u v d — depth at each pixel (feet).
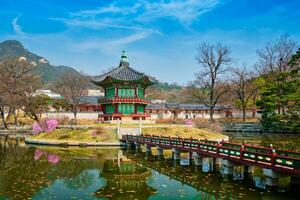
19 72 288.10
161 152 118.32
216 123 242.99
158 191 67.72
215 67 273.54
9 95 275.39
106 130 171.83
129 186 72.84
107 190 69.00
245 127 259.19
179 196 63.87
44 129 192.24
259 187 68.49
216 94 309.01
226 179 77.30
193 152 96.12
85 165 102.47
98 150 142.92
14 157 121.39
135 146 142.92
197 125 220.43
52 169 95.20
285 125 217.36
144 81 218.38
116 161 110.83
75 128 182.09
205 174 84.28
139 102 214.69
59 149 147.23
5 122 285.64
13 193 66.23
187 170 90.89
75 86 330.75
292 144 156.76
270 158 65.31
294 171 58.13
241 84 293.02
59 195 64.90
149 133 175.01
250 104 330.13
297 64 184.24
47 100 293.02
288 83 195.83
